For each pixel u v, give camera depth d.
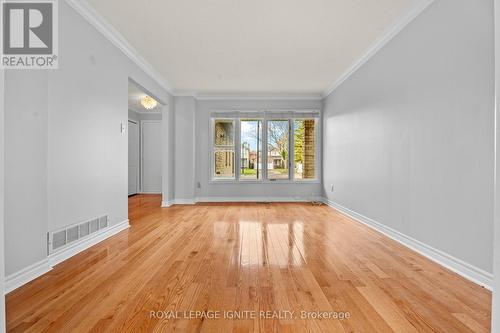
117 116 3.92
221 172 7.39
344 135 5.50
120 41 3.92
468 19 2.36
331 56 4.62
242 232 3.93
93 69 3.33
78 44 3.04
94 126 3.35
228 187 7.30
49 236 2.60
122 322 1.66
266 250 3.09
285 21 3.49
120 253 2.98
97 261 2.72
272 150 7.38
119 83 3.98
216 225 4.39
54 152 2.66
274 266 2.60
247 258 2.82
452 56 2.54
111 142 3.75
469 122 2.35
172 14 3.33
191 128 6.91
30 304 1.87
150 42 4.11
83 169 3.12
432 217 2.81
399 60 3.45
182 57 4.70
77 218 3.01
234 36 3.91
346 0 3.04
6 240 2.04
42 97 2.39
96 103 3.39
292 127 7.30
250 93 7.11
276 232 3.93
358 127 4.78
